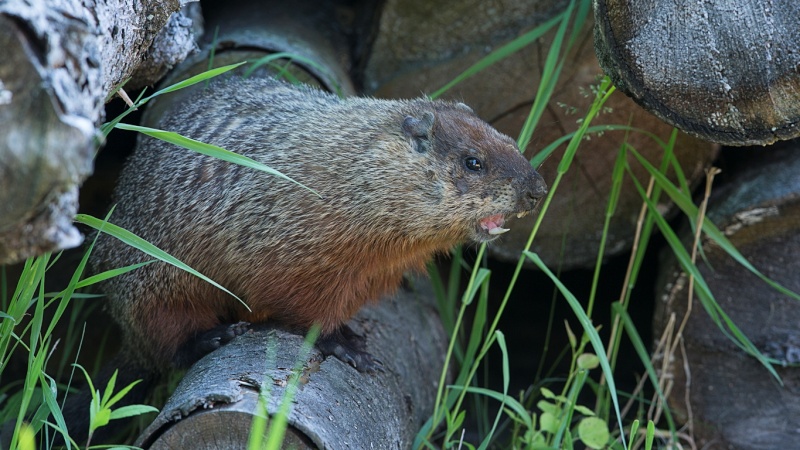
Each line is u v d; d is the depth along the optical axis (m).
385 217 6.36
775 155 7.96
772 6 5.41
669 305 7.90
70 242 3.67
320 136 6.51
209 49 8.13
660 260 8.58
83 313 9.12
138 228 6.86
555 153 8.38
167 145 7.02
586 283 10.23
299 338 6.30
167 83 7.99
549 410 7.05
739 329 7.80
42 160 3.37
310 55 8.36
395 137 6.42
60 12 3.71
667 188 7.19
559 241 8.65
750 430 7.94
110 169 9.84
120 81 5.25
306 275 6.36
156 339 6.84
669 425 7.70
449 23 8.50
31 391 5.01
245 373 5.49
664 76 5.64
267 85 7.38
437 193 6.34
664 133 8.09
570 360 9.87
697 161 8.16
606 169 8.35
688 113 5.70
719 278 7.76
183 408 5.07
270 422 4.98
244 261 6.45
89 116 3.85
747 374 7.89
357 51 9.27
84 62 3.77
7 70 3.38
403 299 8.25
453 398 7.08
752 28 5.44
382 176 6.34
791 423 7.83
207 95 7.35
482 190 6.33
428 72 8.59
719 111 5.63
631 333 7.27
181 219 6.64
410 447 6.77
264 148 6.58
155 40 6.74
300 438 5.02
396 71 8.79
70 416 7.18
